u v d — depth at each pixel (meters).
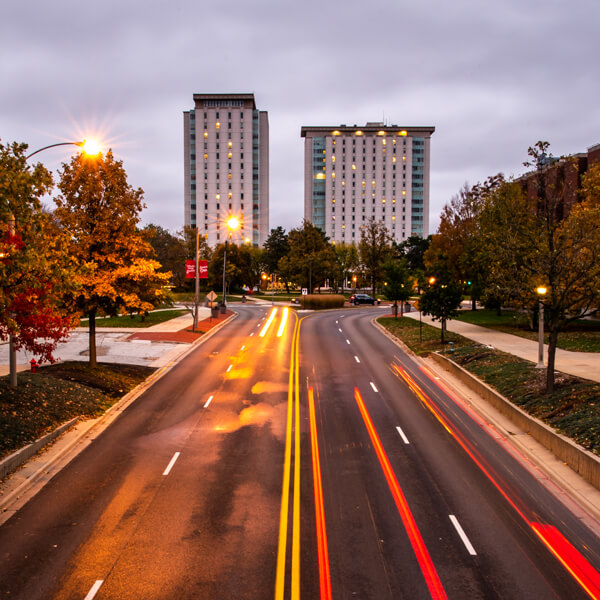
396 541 9.02
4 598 7.34
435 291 30.94
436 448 13.96
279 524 9.60
